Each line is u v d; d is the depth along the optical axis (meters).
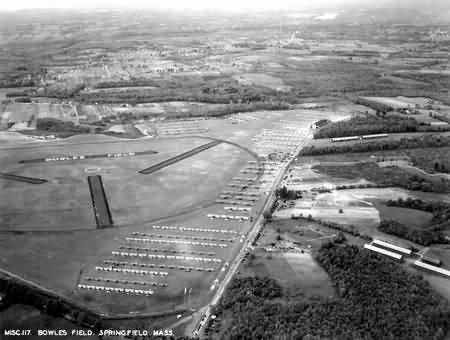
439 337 145.62
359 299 161.75
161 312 162.25
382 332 147.50
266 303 162.75
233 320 155.75
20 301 170.50
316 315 154.75
